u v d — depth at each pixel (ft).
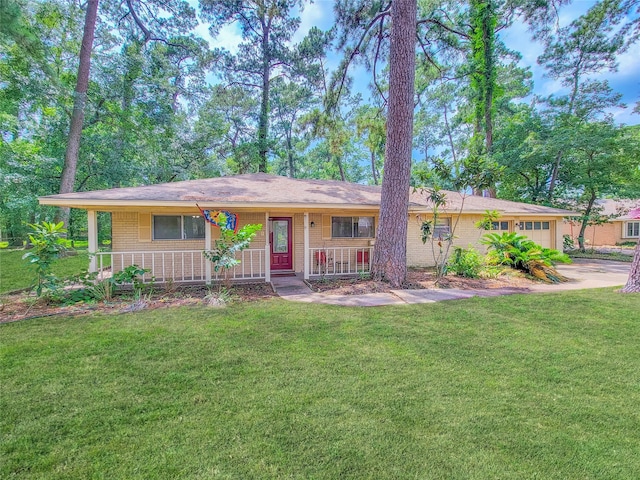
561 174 57.36
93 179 59.06
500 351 12.74
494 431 7.82
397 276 26.58
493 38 55.16
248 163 72.38
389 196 26.94
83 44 44.73
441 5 46.11
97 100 53.01
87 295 21.20
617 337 14.25
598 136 48.80
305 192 31.89
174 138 64.39
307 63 64.49
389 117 27.12
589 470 6.61
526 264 30.53
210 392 9.62
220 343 13.57
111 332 14.85
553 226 48.70
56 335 14.43
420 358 12.09
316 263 34.37
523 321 16.56
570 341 13.78
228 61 69.46
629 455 7.03
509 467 6.66
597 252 59.00
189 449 7.17
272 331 15.12
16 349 12.76
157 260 29.19
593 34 55.36
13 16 33.30
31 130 53.16
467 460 6.86
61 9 46.52
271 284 26.86
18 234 68.23
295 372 10.94
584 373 10.87
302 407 8.82
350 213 34.55
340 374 10.80
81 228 75.82
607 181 52.49
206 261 26.45
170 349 12.89
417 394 9.52
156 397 9.34
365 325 16.03
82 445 7.31
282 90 77.15
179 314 17.98
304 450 7.14
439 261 39.17
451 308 19.12
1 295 23.03
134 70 54.03
